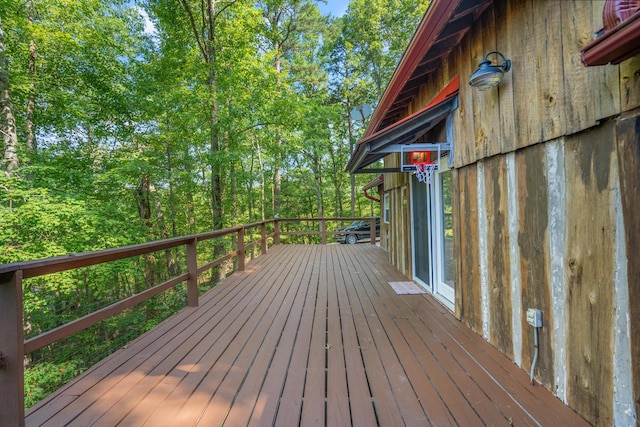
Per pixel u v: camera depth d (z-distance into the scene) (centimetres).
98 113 930
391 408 172
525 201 203
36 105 868
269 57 998
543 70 181
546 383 186
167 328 305
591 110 149
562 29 166
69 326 194
